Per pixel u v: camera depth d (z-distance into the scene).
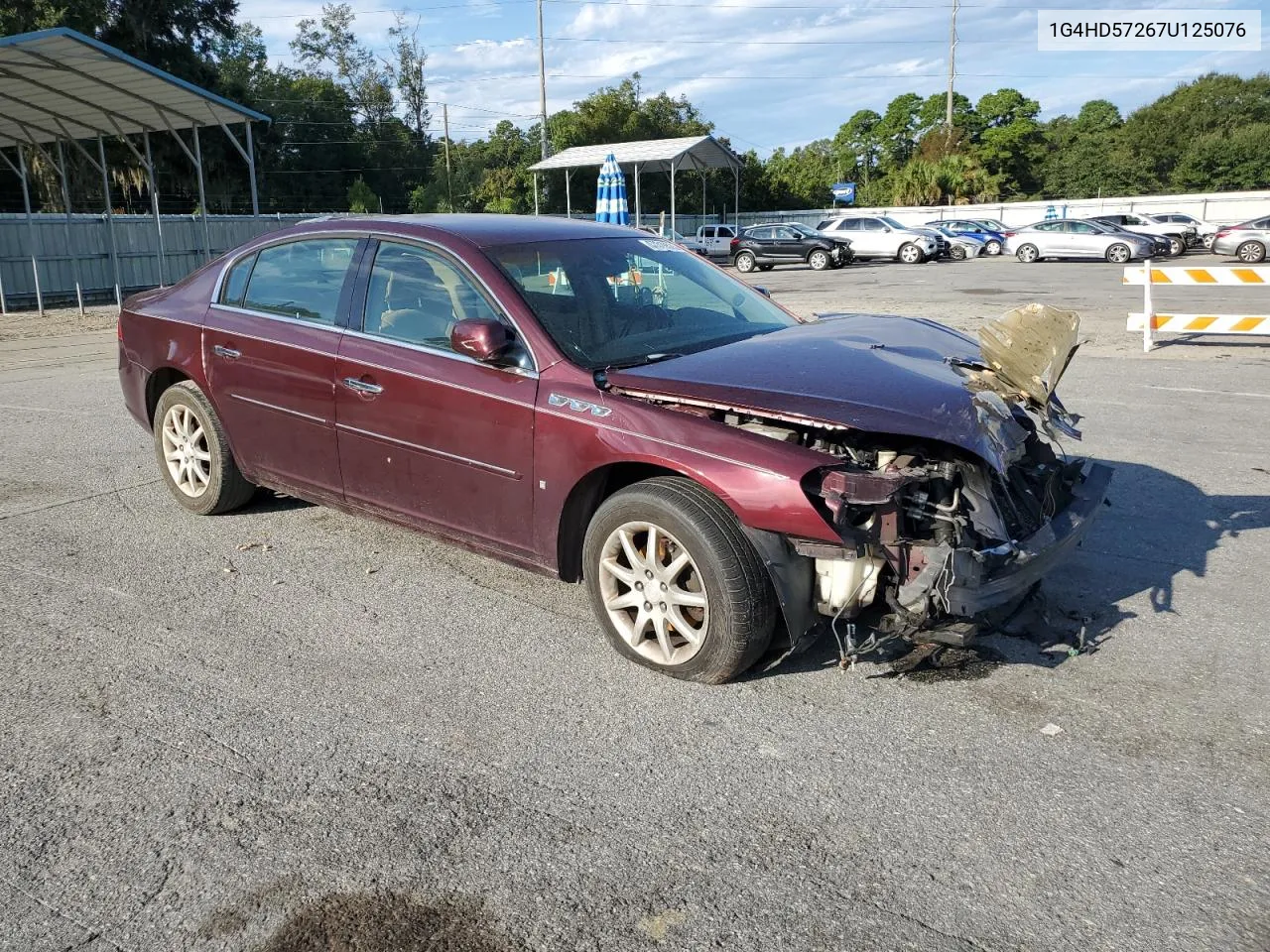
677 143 38.25
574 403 3.60
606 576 3.65
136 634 3.97
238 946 2.29
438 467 4.07
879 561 3.26
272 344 4.68
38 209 44.50
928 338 4.18
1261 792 2.82
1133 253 30.45
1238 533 5.03
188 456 5.40
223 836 2.69
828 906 2.38
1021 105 74.00
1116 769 2.95
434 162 67.25
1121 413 7.87
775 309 4.79
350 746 3.13
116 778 2.96
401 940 2.30
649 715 3.31
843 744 3.11
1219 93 65.69
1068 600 4.21
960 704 3.35
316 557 4.84
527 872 2.53
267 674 3.62
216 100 21.31
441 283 4.12
